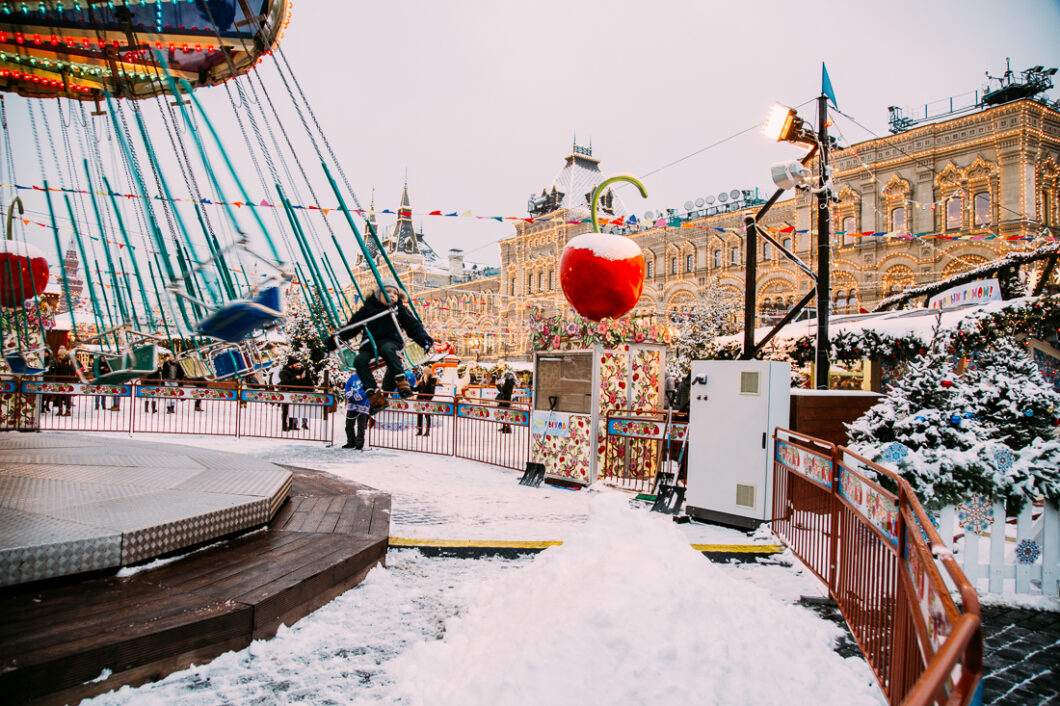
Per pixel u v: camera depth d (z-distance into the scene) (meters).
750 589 3.58
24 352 5.27
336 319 5.27
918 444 5.11
